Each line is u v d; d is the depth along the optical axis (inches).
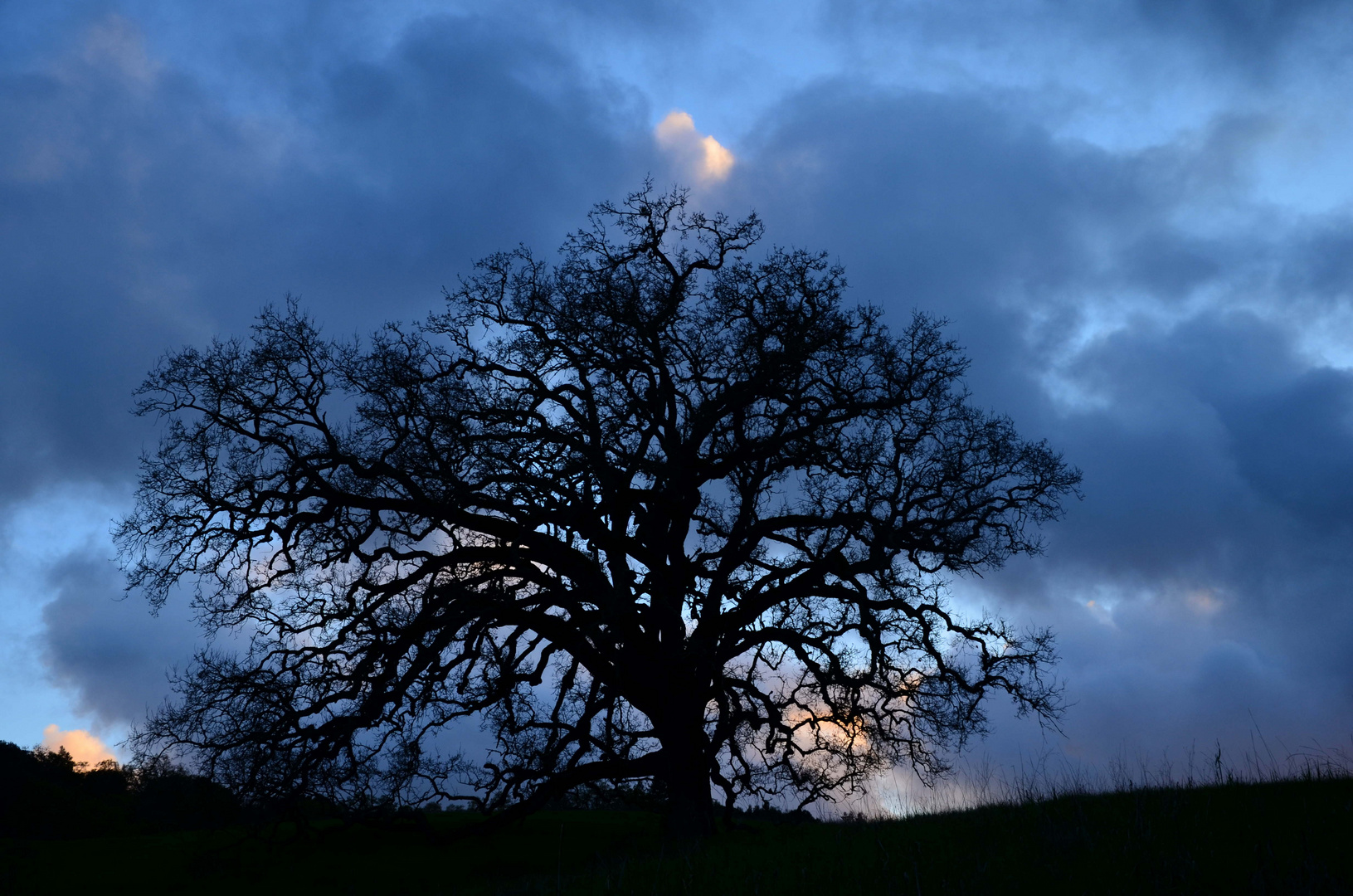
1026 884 332.8
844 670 863.7
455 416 839.7
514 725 815.7
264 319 820.6
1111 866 339.0
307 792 748.6
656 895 420.2
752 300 887.7
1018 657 837.2
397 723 768.9
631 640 815.7
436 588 782.5
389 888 719.1
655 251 916.0
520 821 854.5
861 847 466.6
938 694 838.5
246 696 743.1
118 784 1288.1
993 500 879.1
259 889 725.9
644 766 825.5
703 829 782.5
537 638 842.8
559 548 821.2
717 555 886.4
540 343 884.6
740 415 857.5
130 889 727.7
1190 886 303.7
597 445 853.2
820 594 844.0
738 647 859.4
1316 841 338.0
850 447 852.0
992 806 554.9
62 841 885.2
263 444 811.4
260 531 793.6
